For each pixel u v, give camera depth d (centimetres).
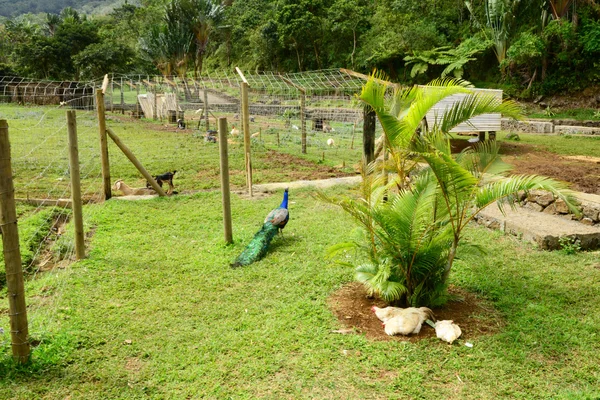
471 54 3538
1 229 427
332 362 451
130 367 451
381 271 513
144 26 6169
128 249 754
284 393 410
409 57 3756
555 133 2422
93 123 2414
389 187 577
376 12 4609
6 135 422
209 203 1044
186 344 486
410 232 513
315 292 602
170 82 2680
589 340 484
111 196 1105
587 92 3209
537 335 493
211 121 2814
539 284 617
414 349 470
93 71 4684
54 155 1609
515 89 3472
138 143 1939
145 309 557
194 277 649
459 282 627
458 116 519
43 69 4878
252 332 505
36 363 446
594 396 395
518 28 3541
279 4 4994
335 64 4559
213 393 410
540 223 804
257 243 724
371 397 404
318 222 895
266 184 1232
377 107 490
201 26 4772
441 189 512
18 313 439
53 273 679
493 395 406
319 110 2800
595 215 795
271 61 5112
